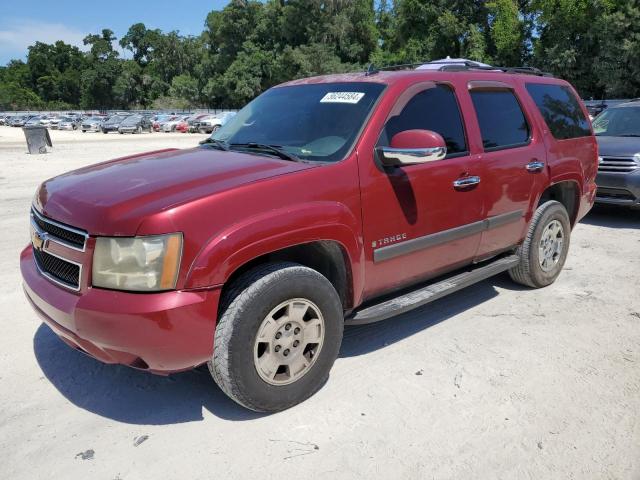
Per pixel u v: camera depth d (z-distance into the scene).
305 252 3.48
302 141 3.69
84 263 2.84
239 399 3.03
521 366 3.79
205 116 47.25
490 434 3.05
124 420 3.17
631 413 3.25
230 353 2.90
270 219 2.97
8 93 122.00
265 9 77.19
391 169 3.60
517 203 4.68
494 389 3.50
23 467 2.77
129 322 2.69
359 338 4.23
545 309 4.81
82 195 3.11
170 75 116.12
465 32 43.69
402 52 47.03
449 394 3.44
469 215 4.18
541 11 37.81
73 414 3.23
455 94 4.22
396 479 2.70
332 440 2.99
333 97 3.91
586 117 5.79
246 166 3.29
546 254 5.18
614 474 2.74
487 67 5.04
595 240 7.21
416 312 4.75
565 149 5.25
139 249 2.72
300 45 69.88
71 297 2.91
